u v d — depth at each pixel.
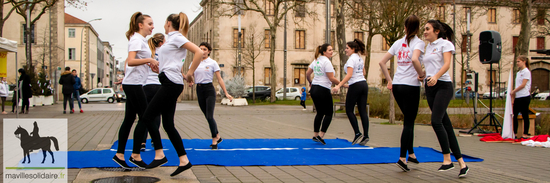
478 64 46.06
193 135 8.85
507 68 46.12
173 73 4.50
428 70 5.05
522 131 9.20
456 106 13.95
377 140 8.21
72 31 63.97
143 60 4.57
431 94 5.07
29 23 28.16
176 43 4.50
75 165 5.02
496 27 46.16
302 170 5.04
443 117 4.98
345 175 4.78
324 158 5.89
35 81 24.80
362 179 4.57
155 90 6.29
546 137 8.05
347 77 7.11
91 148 6.49
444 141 4.83
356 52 7.31
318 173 4.87
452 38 5.20
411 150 5.32
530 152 6.78
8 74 41.09
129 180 4.29
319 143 7.56
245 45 41.94
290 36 43.12
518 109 8.92
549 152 6.78
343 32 17.14
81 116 14.29
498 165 5.54
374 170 5.10
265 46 42.88
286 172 4.90
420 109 14.29
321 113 7.47
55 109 19.89
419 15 18.77
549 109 16.06
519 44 21.03
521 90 8.80
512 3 23.38
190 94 53.81
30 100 23.78
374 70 45.19
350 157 5.99
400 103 5.26
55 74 30.83
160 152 4.84
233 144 7.33
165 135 8.66
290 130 10.18
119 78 5.75
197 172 4.82
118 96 39.34
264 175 4.71
